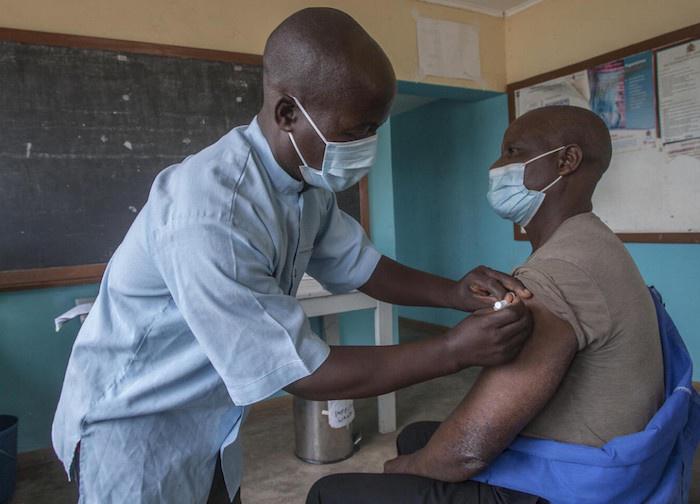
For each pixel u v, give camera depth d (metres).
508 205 1.07
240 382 0.69
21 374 2.36
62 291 2.40
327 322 2.79
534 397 0.79
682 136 2.77
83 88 2.36
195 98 2.60
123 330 0.80
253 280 0.70
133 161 2.47
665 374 0.90
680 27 2.77
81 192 2.38
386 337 2.47
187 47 2.57
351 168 0.79
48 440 2.43
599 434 0.82
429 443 0.92
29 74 2.26
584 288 0.80
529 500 0.81
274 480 2.16
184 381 0.81
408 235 4.90
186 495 0.87
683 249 2.85
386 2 3.19
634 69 2.95
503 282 0.87
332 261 1.10
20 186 2.27
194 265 0.67
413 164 4.75
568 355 0.79
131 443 0.82
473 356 0.68
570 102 3.30
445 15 3.43
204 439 0.88
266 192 0.77
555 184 1.01
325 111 0.71
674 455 0.86
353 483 0.93
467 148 4.15
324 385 0.69
